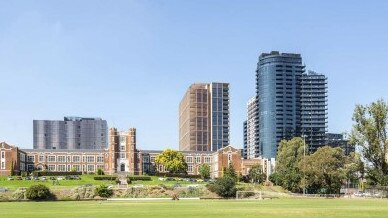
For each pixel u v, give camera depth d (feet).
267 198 450.30
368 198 437.99
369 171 459.73
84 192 458.91
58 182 589.73
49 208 273.95
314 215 198.59
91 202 370.32
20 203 360.48
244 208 256.93
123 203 342.64
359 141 453.58
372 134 447.42
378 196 464.24
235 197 472.85
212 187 483.10
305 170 535.19
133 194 474.90
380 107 444.96
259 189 565.12
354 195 503.20
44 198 430.61
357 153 458.91
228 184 477.77
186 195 479.00
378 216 190.90
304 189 540.52
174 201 382.63
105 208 268.41
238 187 535.60
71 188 457.68
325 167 528.22
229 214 208.44
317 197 477.77
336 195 508.53
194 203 334.85
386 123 447.42
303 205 288.92
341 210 231.09
